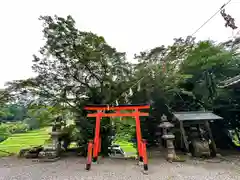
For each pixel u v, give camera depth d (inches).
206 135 280.4
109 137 339.3
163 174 188.4
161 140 346.0
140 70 316.8
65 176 187.6
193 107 352.2
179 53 285.0
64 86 352.2
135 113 238.8
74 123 348.8
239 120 344.8
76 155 326.3
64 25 282.4
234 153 293.7
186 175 182.2
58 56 321.4
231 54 295.6
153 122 370.0
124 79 331.6
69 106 354.9
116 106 245.4
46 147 279.9
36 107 364.8
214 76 336.8
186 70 333.7
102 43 294.5
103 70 336.5
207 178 171.0
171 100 358.0
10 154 350.6
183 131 274.1
